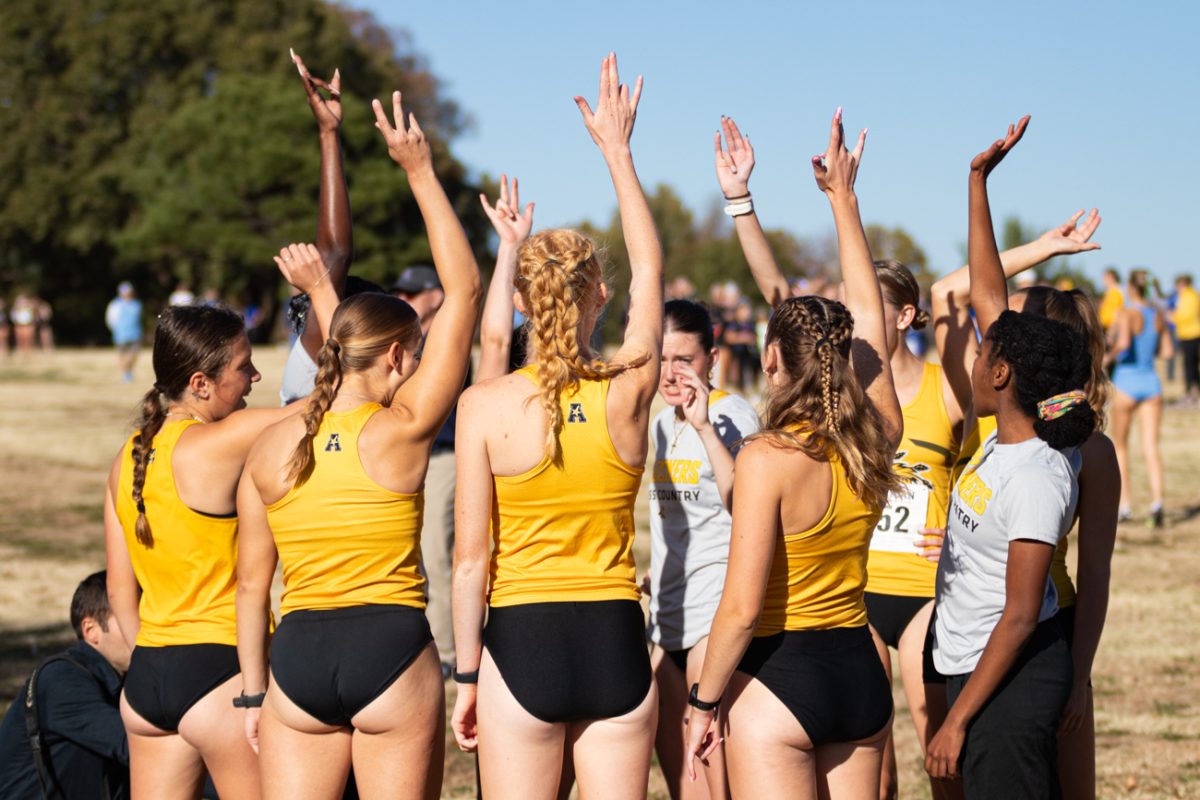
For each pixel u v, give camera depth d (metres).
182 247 197.50
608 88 13.56
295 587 12.50
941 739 12.52
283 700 12.40
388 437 12.35
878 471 12.27
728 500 14.20
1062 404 12.12
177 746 13.69
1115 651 26.58
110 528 14.26
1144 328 40.91
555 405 11.97
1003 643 12.02
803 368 12.35
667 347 15.46
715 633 11.91
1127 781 19.06
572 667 11.93
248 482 12.77
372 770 12.38
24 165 199.50
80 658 15.13
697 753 12.17
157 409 13.89
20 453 60.78
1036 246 15.38
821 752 12.53
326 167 15.48
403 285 25.22
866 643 12.59
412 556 12.65
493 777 12.09
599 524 12.19
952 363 15.80
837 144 13.99
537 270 12.34
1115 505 13.33
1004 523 12.38
